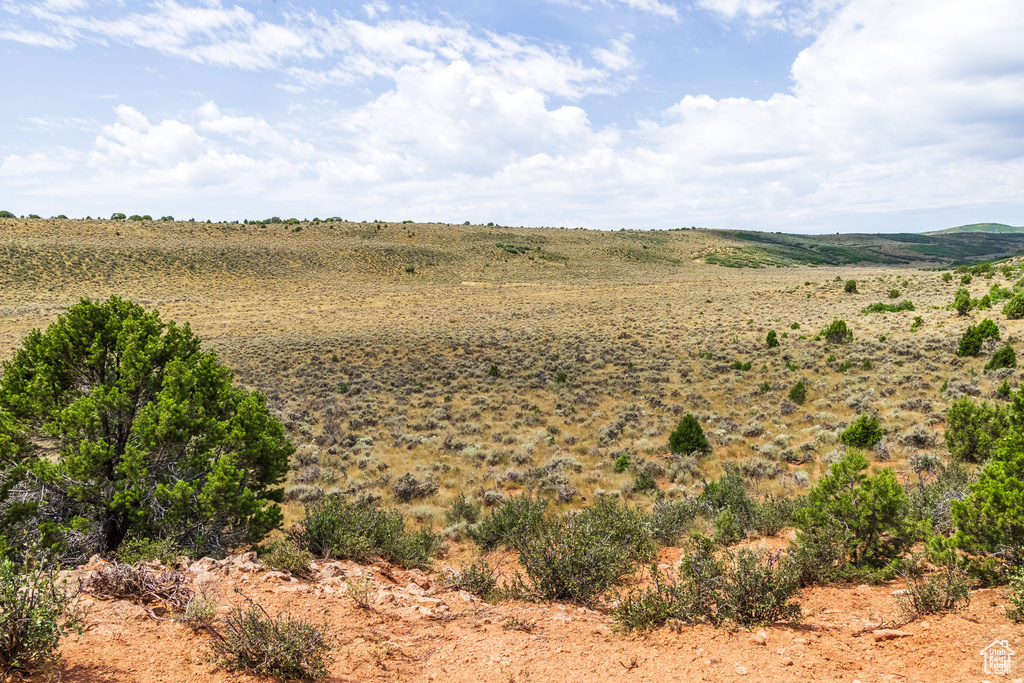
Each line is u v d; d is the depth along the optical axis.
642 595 6.29
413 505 16.83
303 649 4.43
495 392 32.50
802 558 7.87
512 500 13.31
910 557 8.38
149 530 9.62
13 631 3.92
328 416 28.00
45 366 10.58
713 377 32.41
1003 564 6.86
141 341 11.16
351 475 19.86
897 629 5.54
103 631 4.77
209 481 9.77
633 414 25.73
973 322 39.25
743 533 11.30
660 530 11.54
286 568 7.19
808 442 19.80
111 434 10.82
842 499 8.95
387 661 4.96
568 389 31.67
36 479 10.06
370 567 8.48
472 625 6.10
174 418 10.04
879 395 24.84
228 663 4.38
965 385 23.05
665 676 4.63
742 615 5.95
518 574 7.60
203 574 6.49
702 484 16.97
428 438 23.77
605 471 19.14
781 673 4.56
